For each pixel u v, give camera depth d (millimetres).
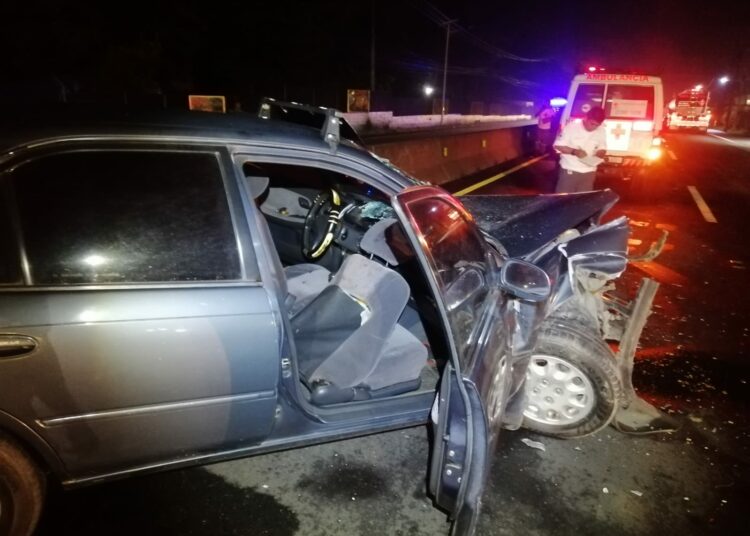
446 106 49781
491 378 2074
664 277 5848
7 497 1941
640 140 10273
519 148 17469
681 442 3102
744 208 9719
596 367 2816
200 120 2275
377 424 2502
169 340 1940
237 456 2277
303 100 38375
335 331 2572
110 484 2539
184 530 2318
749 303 5195
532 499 2613
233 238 2094
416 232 2029
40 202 1857
